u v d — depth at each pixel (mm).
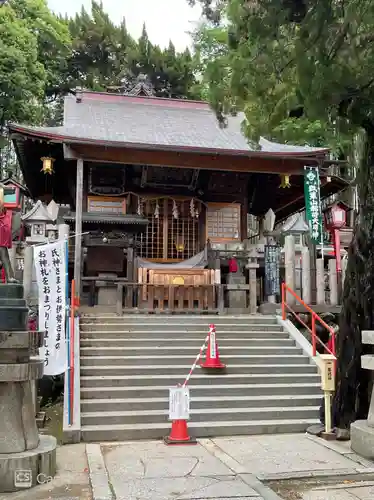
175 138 15102
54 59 27906
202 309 12266
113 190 16266
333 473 5305
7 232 5738
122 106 18844
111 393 7828
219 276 13508
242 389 8195
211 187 17047
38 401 8305
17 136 12758
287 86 7355
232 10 6496
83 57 30234
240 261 14578
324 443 6641
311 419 7660
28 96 20938
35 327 9445
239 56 7074
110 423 7188
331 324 12406
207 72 7398
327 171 15984
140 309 12156
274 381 8578
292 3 6121
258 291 15055
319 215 13336
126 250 13836
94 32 29562
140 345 9500
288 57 6895
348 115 7070
